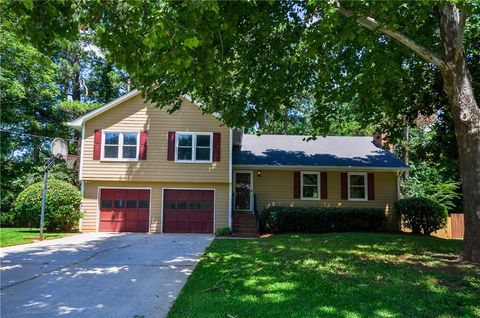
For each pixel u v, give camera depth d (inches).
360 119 574.9
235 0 270.1
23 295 241.1
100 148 641.0
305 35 304.0
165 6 188.9
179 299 227.5
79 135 987.3
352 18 270.7
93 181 641.0
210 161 645.3
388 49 368.5
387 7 252.5
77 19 203.3
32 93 906.7
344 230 648.4
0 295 240.8
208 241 494.6
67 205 600.1
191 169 642.2
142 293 246.2
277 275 281.7
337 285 253.3
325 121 461.1
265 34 327.3
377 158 727.7
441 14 323.6
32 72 843.4
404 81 452.1
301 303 216.2
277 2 332.2
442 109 520.1
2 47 754.8
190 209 645.9
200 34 235.0
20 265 334.3
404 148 853.2
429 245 416.5
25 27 185.8
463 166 328.8
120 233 613.9
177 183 645.9
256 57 370.6
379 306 212.4
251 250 394.6
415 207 616.1
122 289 256.1
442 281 262.5
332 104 501.0
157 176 637.9
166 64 227.0
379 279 269.7
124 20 212.4
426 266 307.9
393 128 562.3
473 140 320.8
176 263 343.9
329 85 425.4
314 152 756.6
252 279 270.8
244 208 706.2
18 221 799.7
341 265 313.9
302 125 1245.7
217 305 213.6
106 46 216.4
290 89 409.4
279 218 642.2
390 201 702.5
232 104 388.2
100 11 204.7
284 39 361.7
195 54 257.1
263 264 320.5
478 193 318.7
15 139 922.7
